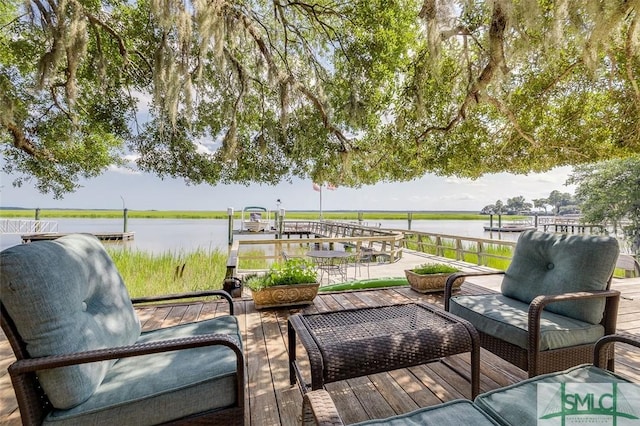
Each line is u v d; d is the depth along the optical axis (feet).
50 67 8.33
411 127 13.58
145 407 3.79
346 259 22.06
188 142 12.03
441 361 7.33
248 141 12.46
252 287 11.31
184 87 8.93
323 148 12.48
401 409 5.69
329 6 11.09
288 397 6.06
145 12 10.43
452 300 7.82
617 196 32.24
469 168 15.34
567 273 6.74
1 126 11.04
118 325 4.91
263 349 8.10
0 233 39.83
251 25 9.95
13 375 3.32
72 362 3.48
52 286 3.71
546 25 7.68
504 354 6.27
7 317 3.44
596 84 11.62
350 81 11.51
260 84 11.48
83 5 9.54
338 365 4.70
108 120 11.71
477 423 3.39
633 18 8.39
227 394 4.12
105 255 5.46
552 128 13.30
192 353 4.84
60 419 3.52
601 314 6.20
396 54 11.24
